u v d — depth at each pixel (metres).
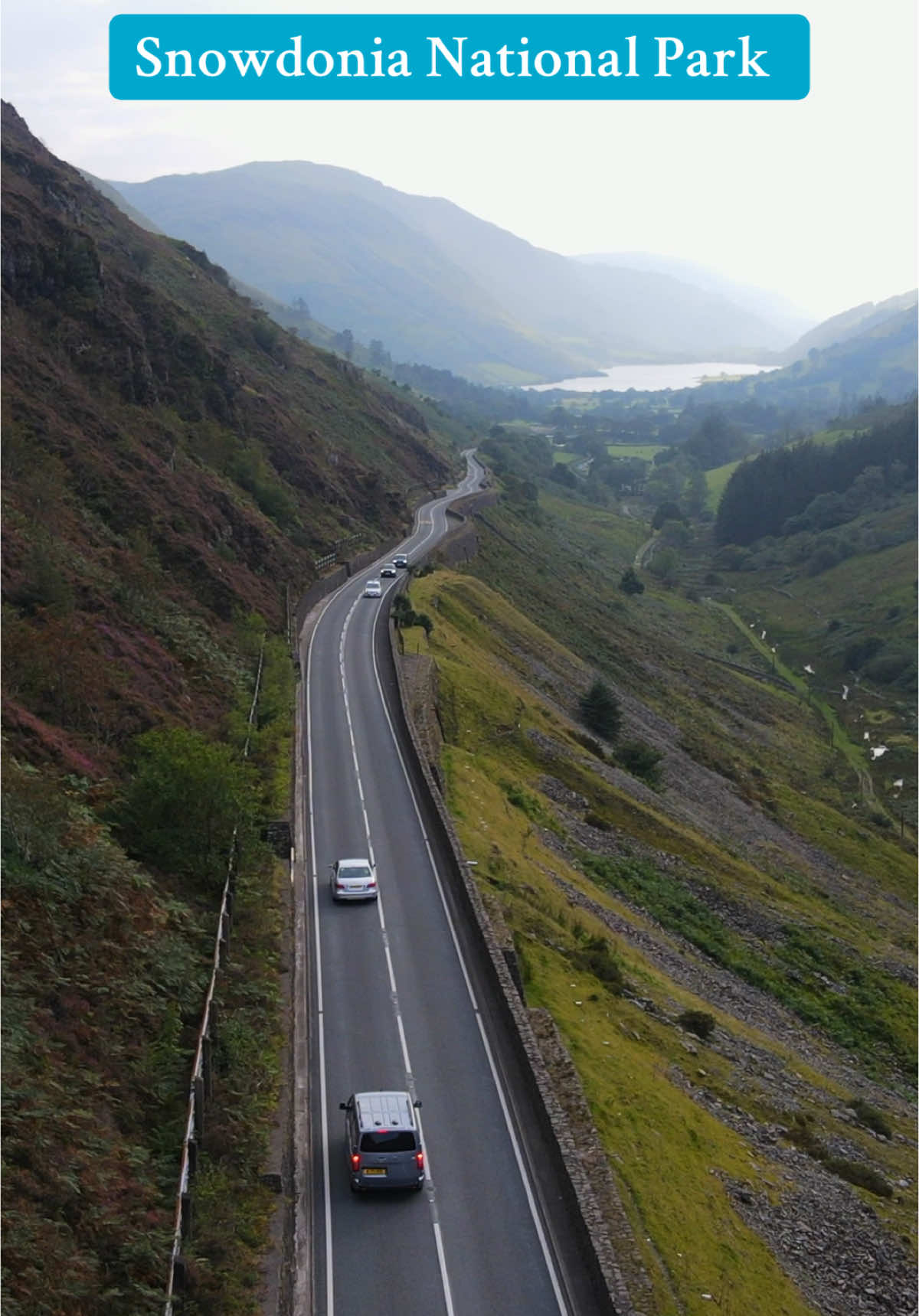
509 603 106.69
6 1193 17.62
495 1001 31.42
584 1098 28.14
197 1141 22.42
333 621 77.25
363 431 145.75
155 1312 17.48
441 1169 24.66
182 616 54.59
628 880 54.28
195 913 31.44
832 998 52.69
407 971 33.81
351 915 37.44
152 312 85.69
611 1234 23.06
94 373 70.31
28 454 54.09
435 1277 21.41
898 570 183.75
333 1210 23.11
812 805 94.12
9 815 27.45
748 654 161.62
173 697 45.28
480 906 36.38
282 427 103.62
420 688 62.06
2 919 24.44
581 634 119.38
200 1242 19.95
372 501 115.69
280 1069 26.95
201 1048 24.42
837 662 156.62
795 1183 31.78
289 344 159.12
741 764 99.19
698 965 48.38
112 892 28.08
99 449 62.59
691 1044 37.56
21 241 69.38
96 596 47.56
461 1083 28.08
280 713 52.78
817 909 65.81
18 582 42.75
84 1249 17.89
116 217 140.25
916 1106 45.50
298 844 43.06
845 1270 28.34
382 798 48.09
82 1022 23.16
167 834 33.00
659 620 162.12
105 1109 21.55
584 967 38.81
